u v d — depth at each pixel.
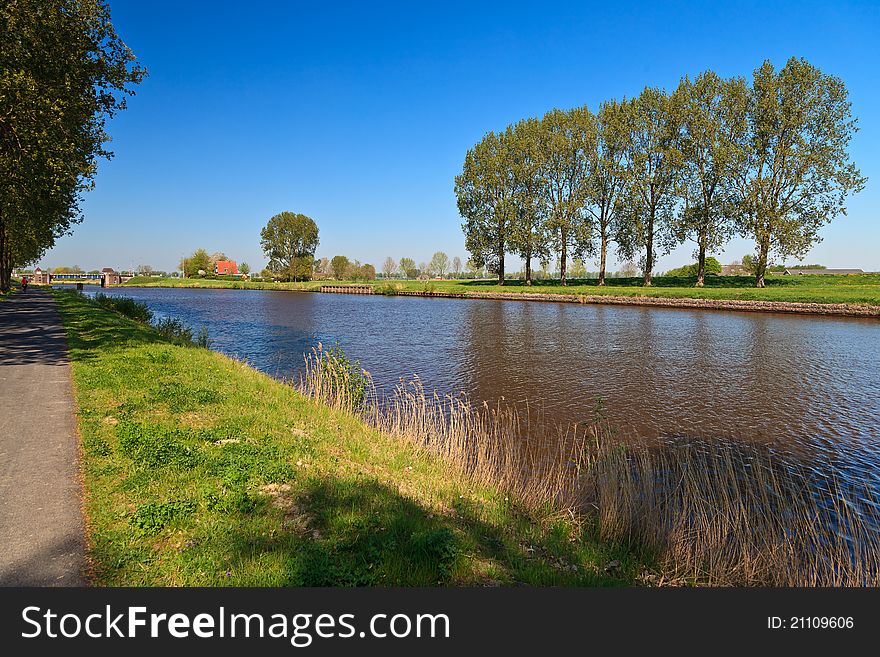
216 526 5.16
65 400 9.27
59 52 16.47
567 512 7.77
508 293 67.62
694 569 6.32
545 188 68.81
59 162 15.85
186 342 19.94
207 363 14.37
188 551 4.68
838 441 12.09
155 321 38.44
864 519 8.17
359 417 11.80
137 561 4.48
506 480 8.80
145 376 11.38
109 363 12.66
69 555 4.47
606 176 65.56
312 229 129.75
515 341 28.30
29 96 14.98
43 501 5.39
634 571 6.10
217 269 172.50
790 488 9.41
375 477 7.26
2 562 4.32
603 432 12.52
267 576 4.43
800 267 117.38
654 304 52.75
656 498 8.60
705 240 57.62
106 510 5.28
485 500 7.49
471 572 5.06
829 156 47.12
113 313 29.44
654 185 60.44
